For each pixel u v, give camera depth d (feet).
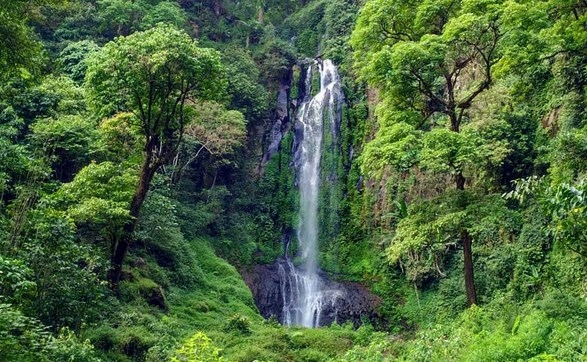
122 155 71.10
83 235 59.26
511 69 49.06
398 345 51.72
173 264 75.87
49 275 37.42
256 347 53.98
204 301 71.97
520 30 46.03
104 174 57.52
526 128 73.15
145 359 44.01
